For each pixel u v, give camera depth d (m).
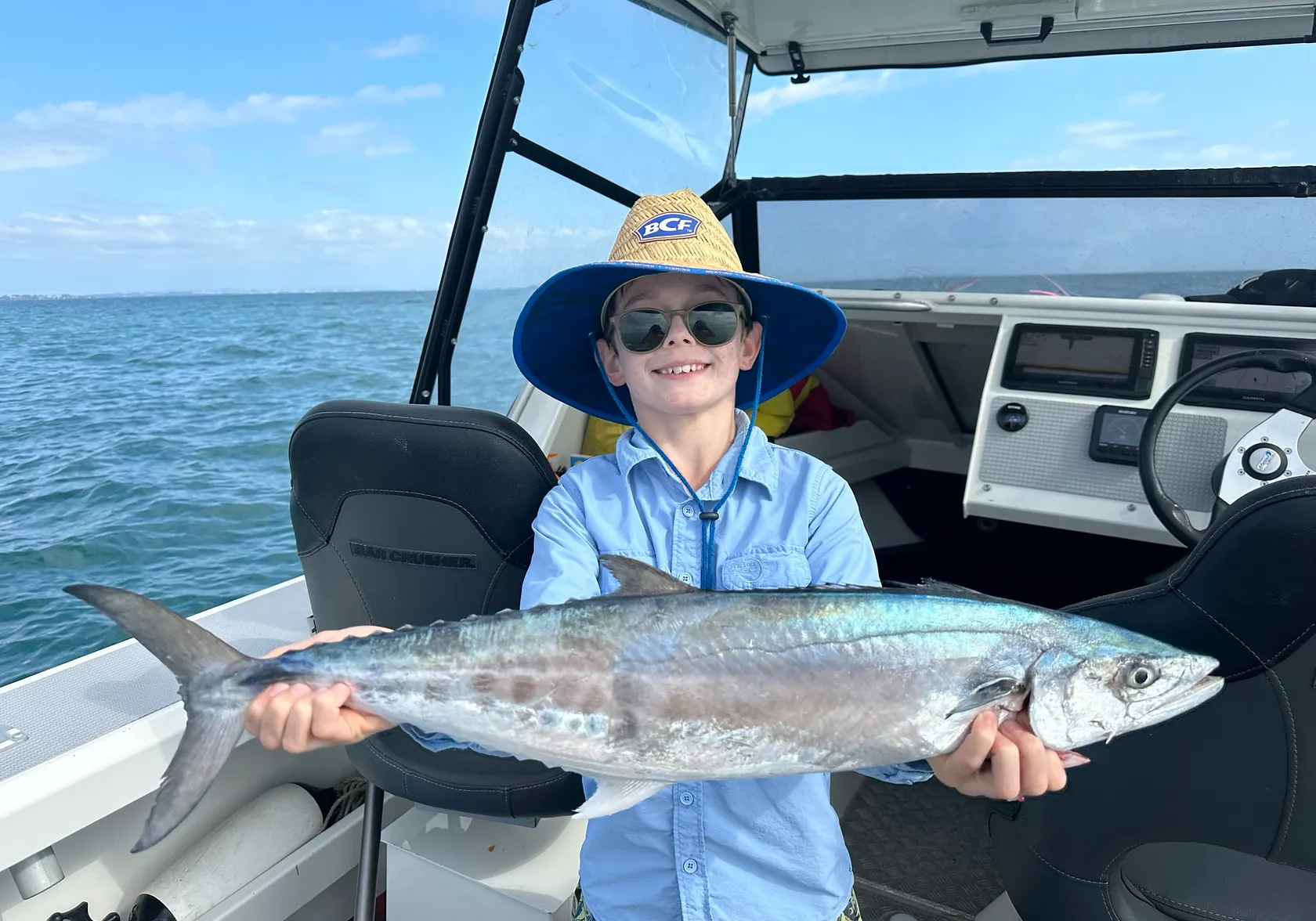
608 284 1.93
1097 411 2.69
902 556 4.05
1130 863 1.69
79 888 2.12
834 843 1.59
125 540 10.68
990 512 2.83
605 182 3.76
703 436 1.82
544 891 2.01
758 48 4.16
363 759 2.12
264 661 1.47
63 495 12.41
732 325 1.76
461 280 3.21
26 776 1.92
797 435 4.30
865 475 4.59
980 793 1.38
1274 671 1.37
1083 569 3.84
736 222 4.59
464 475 1.88
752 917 1.51
